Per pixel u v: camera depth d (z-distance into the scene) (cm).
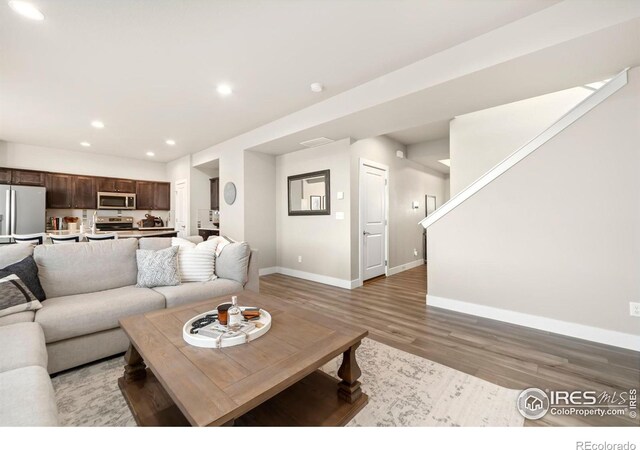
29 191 516
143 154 642
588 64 217
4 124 429
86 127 445
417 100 282
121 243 265
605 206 230
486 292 295
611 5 175
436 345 231
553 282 255
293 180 512
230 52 246
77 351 191
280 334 153
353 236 431
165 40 228
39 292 206
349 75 286
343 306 335
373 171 484
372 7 193
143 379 172
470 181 376
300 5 191
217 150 557
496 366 197
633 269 219
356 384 154
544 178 258
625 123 220
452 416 147
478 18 205
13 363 124
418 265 639
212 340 138
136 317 176
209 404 97
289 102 352
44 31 215
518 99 281
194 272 279
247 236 500
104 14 198
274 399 153
